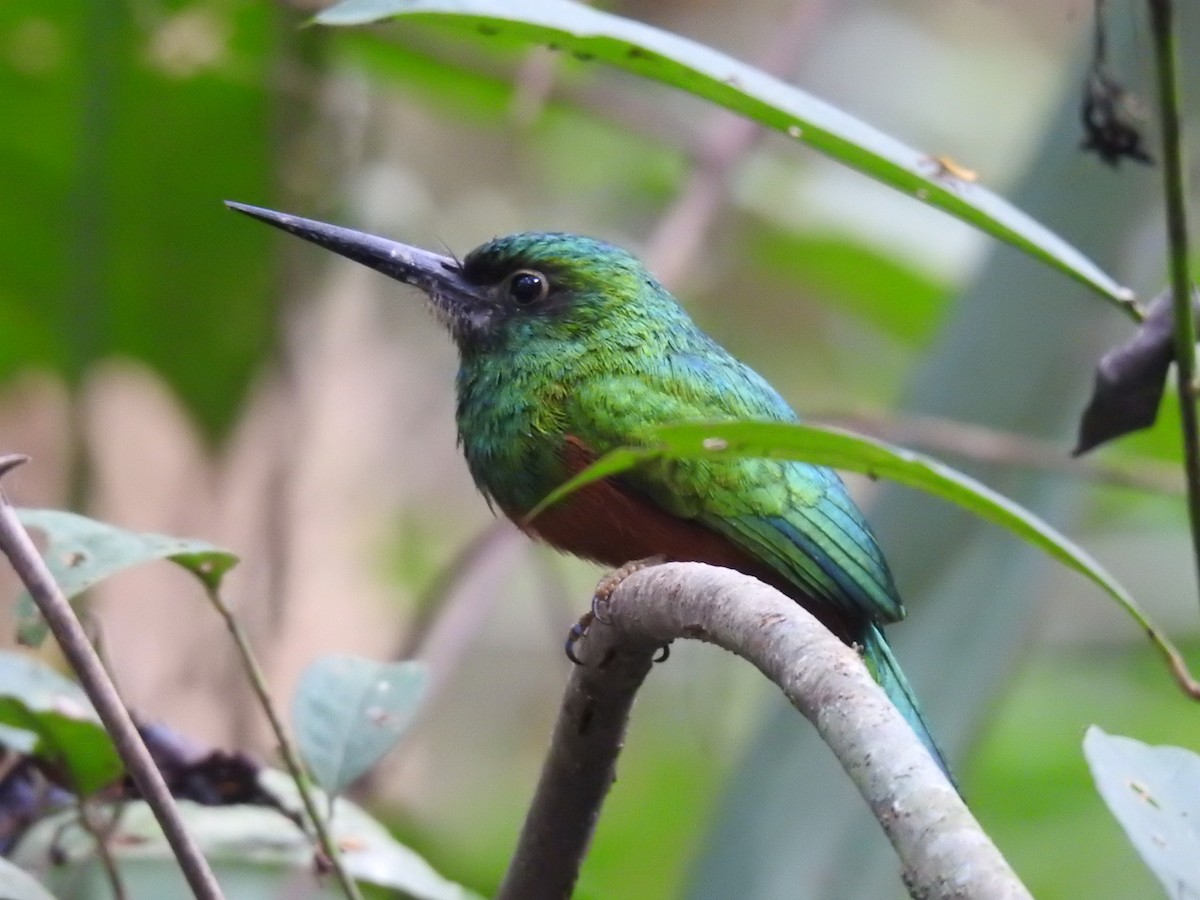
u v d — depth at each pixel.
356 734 5.30
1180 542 12.53
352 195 9.91
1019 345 8.02
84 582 4.59
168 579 9.52
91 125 8.97
